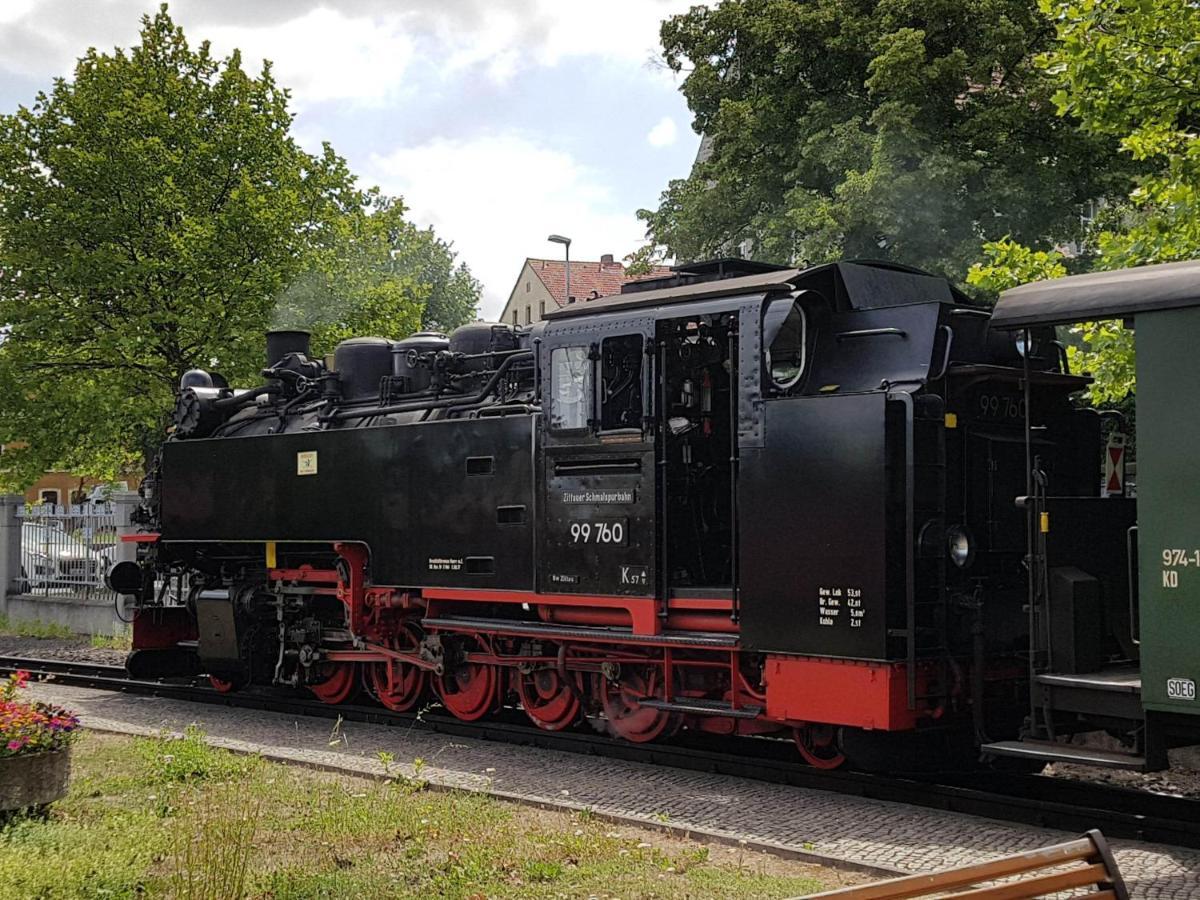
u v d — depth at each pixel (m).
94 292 21.02
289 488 12.44
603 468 9.39
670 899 5.84
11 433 20.89
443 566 10.72
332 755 9.55
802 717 8.18
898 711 7.76
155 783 8.23
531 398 10.55
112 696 13.50
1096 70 9.06
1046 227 18.38
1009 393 8.91
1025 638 8.59
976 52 19.16
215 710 12.46
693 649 9.09
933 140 18.48
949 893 4.21
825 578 8.02
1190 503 6.49
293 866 6.31
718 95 21.67
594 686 9.96
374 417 12.09
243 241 21.17
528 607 10.45
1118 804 7.91
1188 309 6.58
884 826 7.30
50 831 6.75
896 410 7.96
